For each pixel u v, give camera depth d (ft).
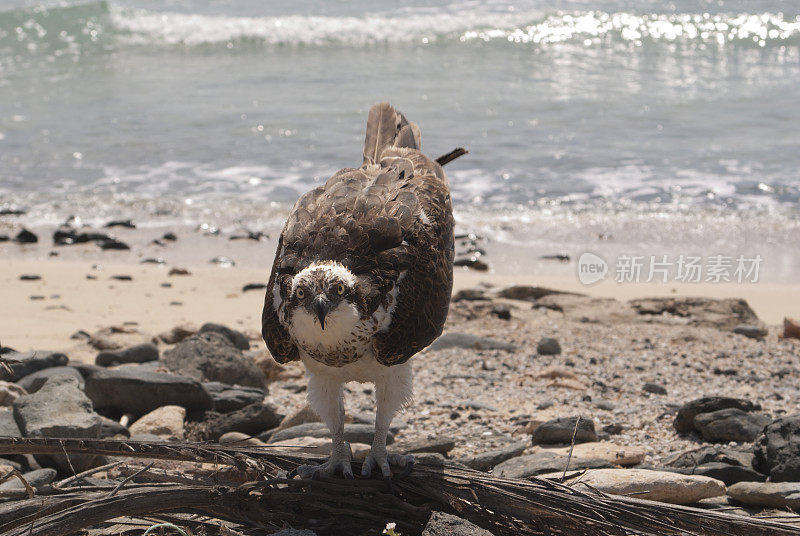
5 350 27.32
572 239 50.60
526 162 63.82
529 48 99.55
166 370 27.66
